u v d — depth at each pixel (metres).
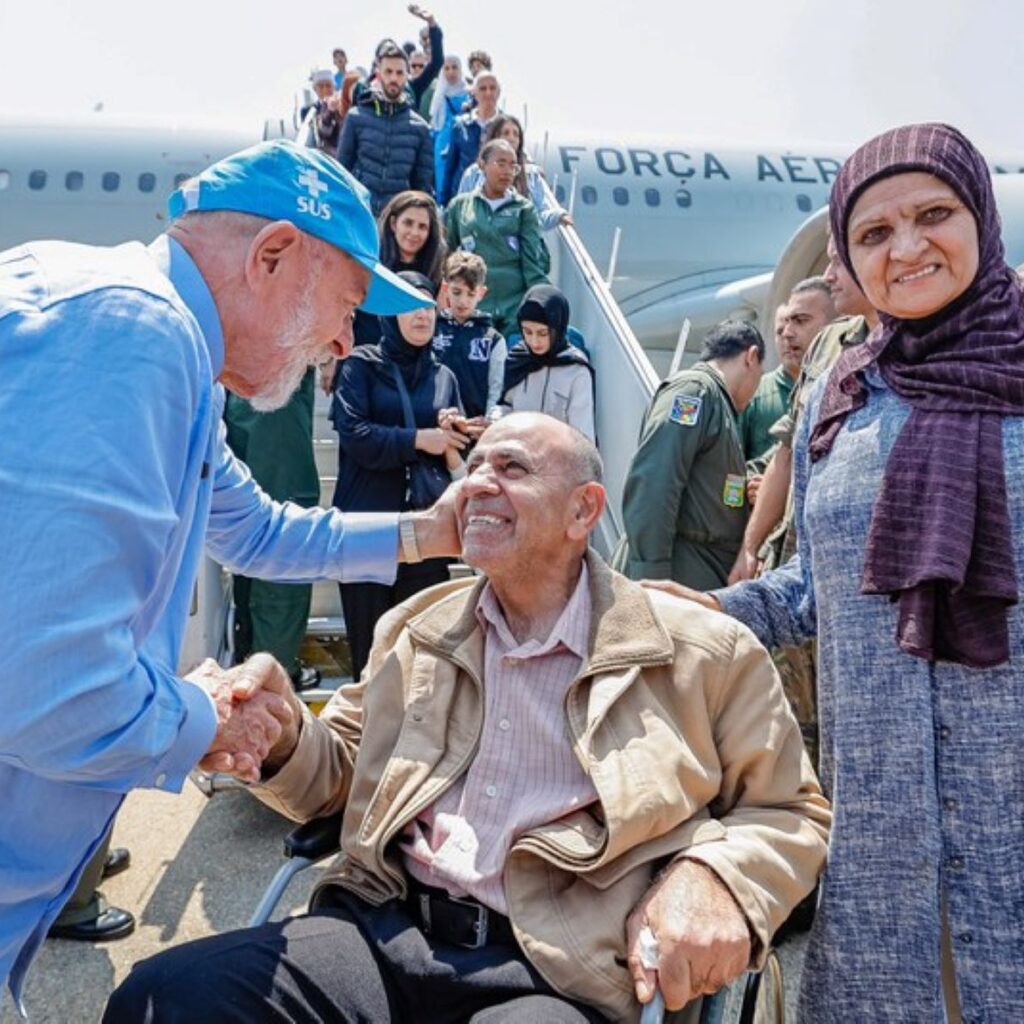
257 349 1.40
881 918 1.56
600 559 1.82
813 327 3.73
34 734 1.04
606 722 1.67
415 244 4.60
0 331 1.08
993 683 1.49
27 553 1.01
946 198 1.52
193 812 3.46
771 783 1.69
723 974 1.44
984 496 1.48
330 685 4.09
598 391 5.10
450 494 1.97
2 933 1.26
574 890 1.58
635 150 11.71
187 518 1.26
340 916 1.68
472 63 8.32
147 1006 1.44
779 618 1.92
